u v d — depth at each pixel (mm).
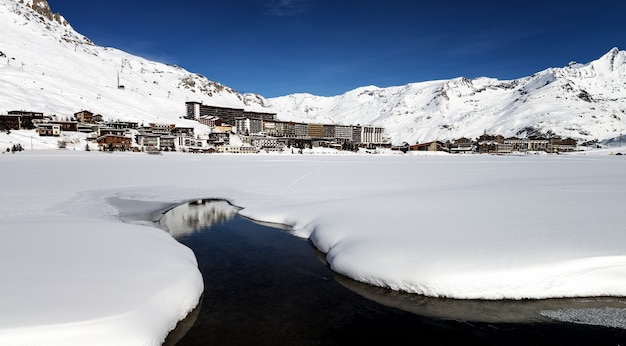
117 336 7918
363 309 11195
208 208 26469
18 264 11125
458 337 9680
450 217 18156
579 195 25672
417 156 140750
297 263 15195
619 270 11438
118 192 31766
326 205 23281
